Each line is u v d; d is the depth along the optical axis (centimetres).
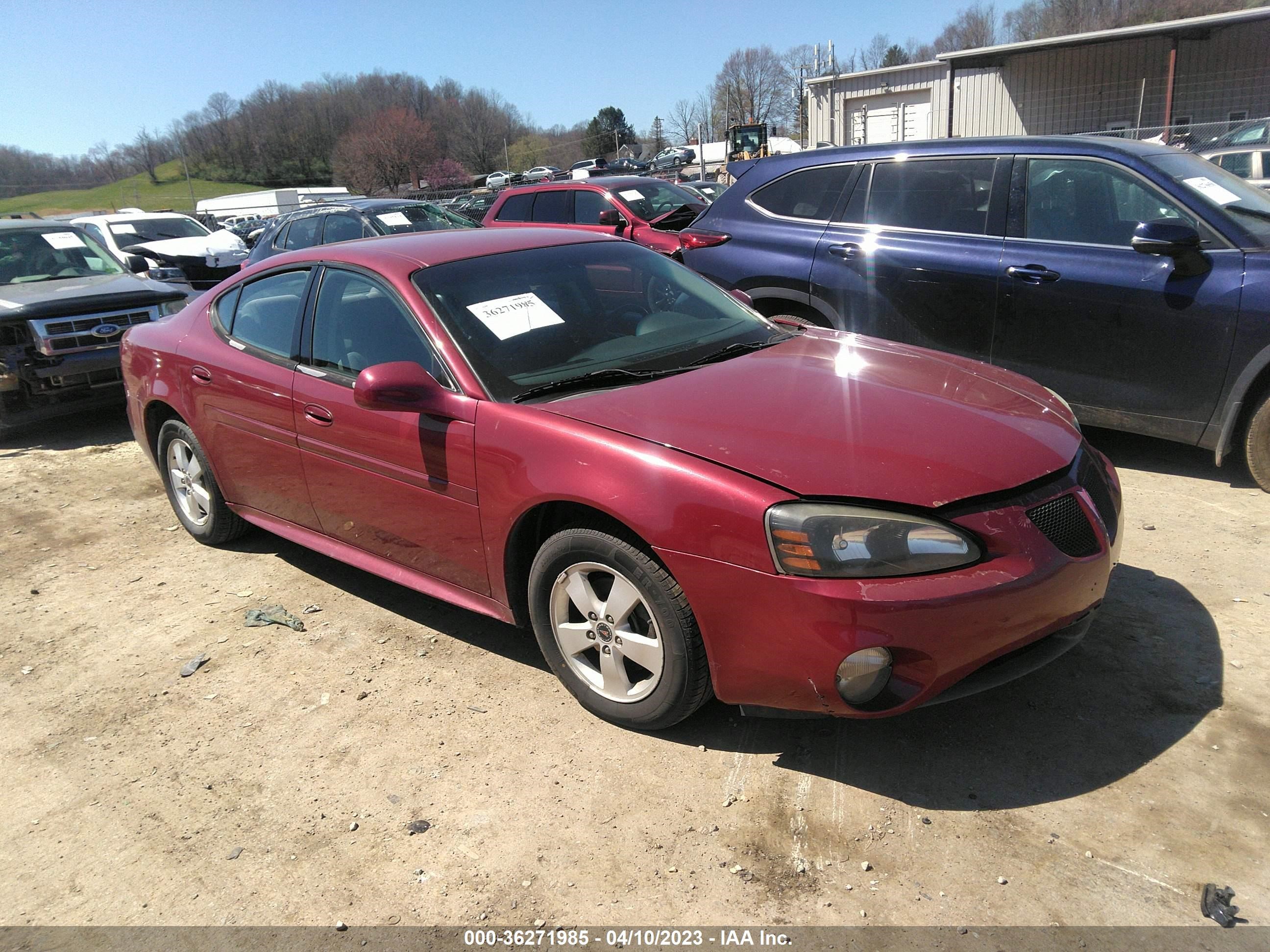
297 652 353
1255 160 1455
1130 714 279
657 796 259
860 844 236
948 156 521
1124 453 520
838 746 275
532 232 400
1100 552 259
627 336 342
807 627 235
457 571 322
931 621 229
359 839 251
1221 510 428
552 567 287
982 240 502
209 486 439
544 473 276
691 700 267
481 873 235
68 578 438
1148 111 2314
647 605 264
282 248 1139
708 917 217
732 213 611
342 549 376
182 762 290
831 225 561
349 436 341
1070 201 477
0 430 670
